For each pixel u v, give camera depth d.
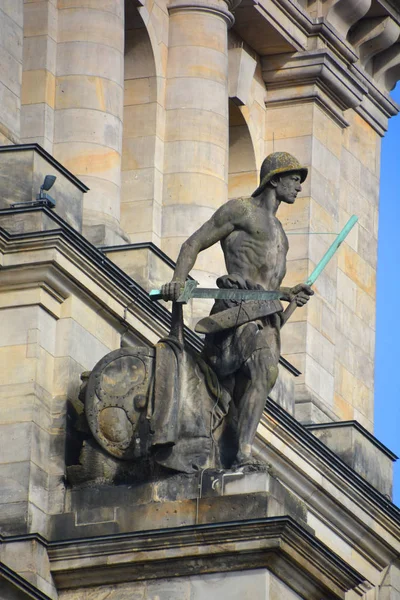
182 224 69.69
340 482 67.88
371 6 77.00
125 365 58.41
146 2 70.12
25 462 57.88
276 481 57.62
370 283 77.38
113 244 64.38
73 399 58.78
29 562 57.12
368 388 76.56
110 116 66.00
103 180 65.38
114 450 58.06
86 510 57.84
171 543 56.91
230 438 58.38
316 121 75.38
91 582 57.41
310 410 72.19
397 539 69.88
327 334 74.19
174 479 57.72
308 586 57.47
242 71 74.19
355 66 76.81
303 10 75.25
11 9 62.88
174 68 70.81
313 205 74.56
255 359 58.22
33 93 65.75
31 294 58.78
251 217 58.97
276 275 58.94
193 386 58.34
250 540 56.59
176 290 58.06
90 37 66.38
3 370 58.50
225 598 56.66
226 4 71.69
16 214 59.25
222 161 70.50
